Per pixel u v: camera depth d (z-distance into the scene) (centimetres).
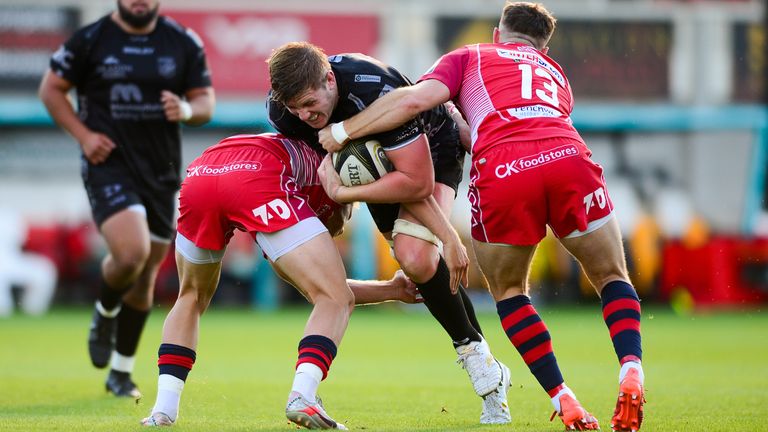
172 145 2556
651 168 6412
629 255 6303
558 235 1697
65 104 2491
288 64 1628
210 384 2631
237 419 1867
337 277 1664
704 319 5731
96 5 5625
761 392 2409
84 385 2583
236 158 1708
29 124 5972
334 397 2333
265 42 5709
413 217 1789
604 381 2711
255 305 6588
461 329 1831
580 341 4275
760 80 6044
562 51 5972
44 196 6262
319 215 1848
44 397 2308
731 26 6016
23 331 4625
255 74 5716
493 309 6072
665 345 4084
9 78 5634
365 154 1703
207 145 6231
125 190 2433
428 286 1798
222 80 5694
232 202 1675
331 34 5734
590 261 1684
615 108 6016
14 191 6247
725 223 6331
